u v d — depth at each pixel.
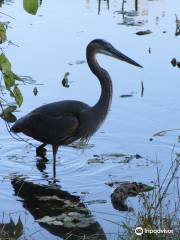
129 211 10.62
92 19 21.78
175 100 15.65
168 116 14.80
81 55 18.31
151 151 13.21
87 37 19.73
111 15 22.48
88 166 12.62
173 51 18.88
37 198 11.23
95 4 24.08
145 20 22.05
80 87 16.36
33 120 12.95
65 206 10.91
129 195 11.27
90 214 10.59
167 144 13.49
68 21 21.36
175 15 21.25
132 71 17.48
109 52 13.20
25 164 12.77
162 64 17.91
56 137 12.77
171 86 16.50
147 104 15.45
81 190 11.57
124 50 18.78
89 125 12.98
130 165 12.58
